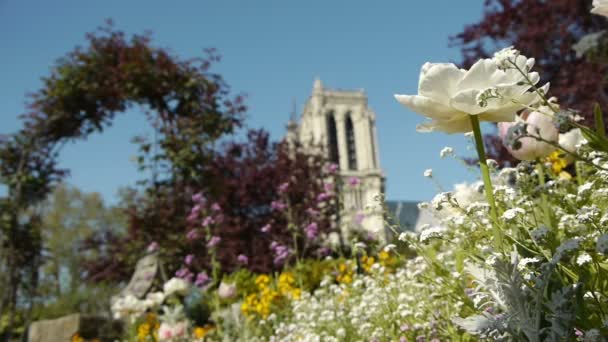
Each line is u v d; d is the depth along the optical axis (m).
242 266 10.84
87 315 8.98
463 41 9.31
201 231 8.33
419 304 2.38
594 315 1.36
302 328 3.49
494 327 1.33
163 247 10.00
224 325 5.19
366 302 3.08
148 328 5.66
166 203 10.40
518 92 1.46
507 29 8.80
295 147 15.15
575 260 1.40
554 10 8.49
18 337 12.02
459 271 1.92
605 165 1.74
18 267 9.84
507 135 1.45
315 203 10.99
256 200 13.33
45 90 10.04
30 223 9.95
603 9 1.47
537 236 1.44
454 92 1.51
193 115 10.64
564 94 7.14
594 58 1.87
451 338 2.21
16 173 9.65
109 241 13.77
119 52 10.49
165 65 10.28
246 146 15.48
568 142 2.31
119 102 10.41
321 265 7.00
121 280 13.66
